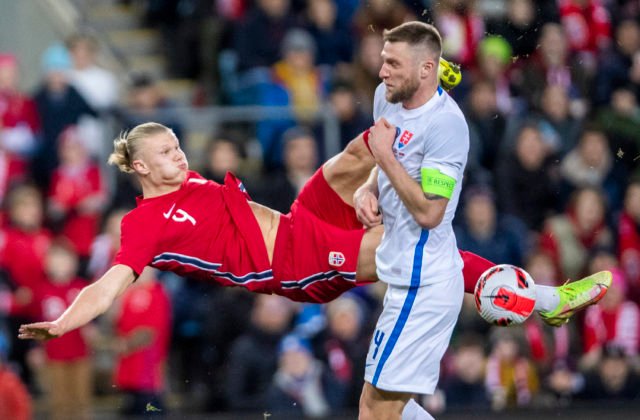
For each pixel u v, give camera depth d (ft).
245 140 129.90
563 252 127.03
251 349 114.73
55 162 130.21
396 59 66.80
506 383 114.83
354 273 73.31
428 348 69.10
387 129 67.10
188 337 118.52
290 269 74.64
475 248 124.77
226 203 74.79
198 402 116.26
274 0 144.97
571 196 132.77
